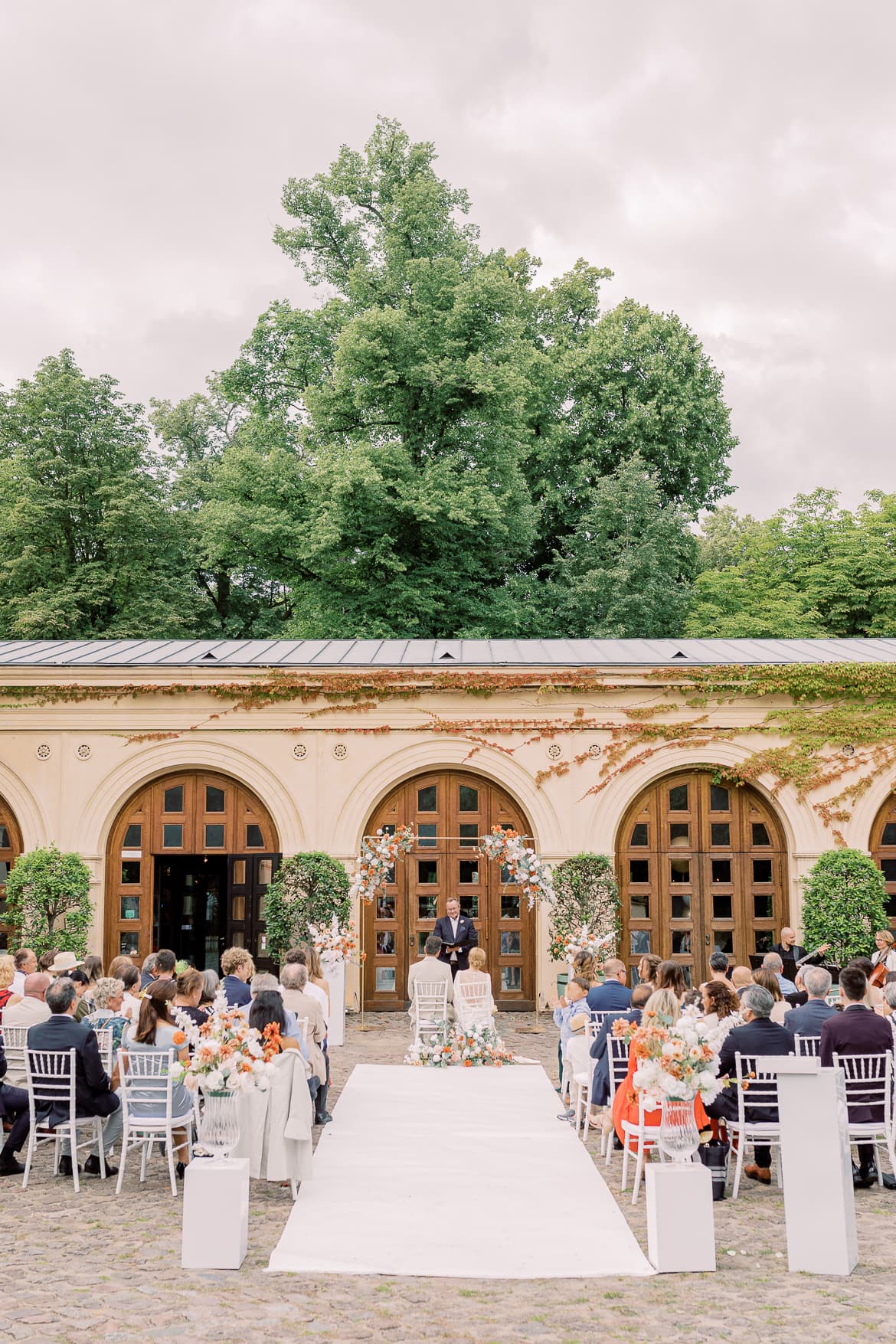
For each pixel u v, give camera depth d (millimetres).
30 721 19109
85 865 18812
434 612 30312
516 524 30906
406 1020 18062
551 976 18719
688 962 19016
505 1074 13445
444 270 29859
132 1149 10219
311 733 19125
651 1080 7398
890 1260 7262
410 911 19188
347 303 32156
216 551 30141
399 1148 10000
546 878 17234
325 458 28641
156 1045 9180
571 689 19062
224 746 19109
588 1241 7555
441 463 29094
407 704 19172
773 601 33688
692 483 35656
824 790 18906
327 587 30281
